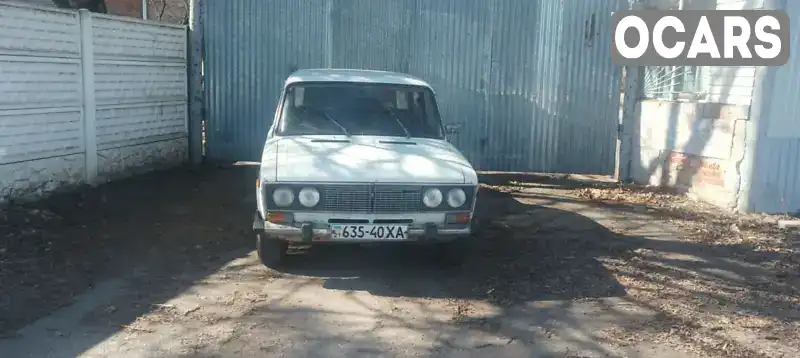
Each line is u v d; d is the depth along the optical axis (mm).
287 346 3850
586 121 10070
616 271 5395
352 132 5715
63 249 5535
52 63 7062
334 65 9930
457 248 5266
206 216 6938
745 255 5887
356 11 9805
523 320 4332
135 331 3998
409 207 4781
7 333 3887
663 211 7586
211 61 9914
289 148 5223
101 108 7957
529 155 10172
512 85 10000
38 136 6945
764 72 7039
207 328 4074
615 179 9672
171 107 9477
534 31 9859
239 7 9789
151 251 5652
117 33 8125
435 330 4141
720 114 7641
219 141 10164
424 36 9875
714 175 7820
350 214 4734
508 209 7656
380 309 4469
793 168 7379
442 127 6055
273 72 9969
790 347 3992
